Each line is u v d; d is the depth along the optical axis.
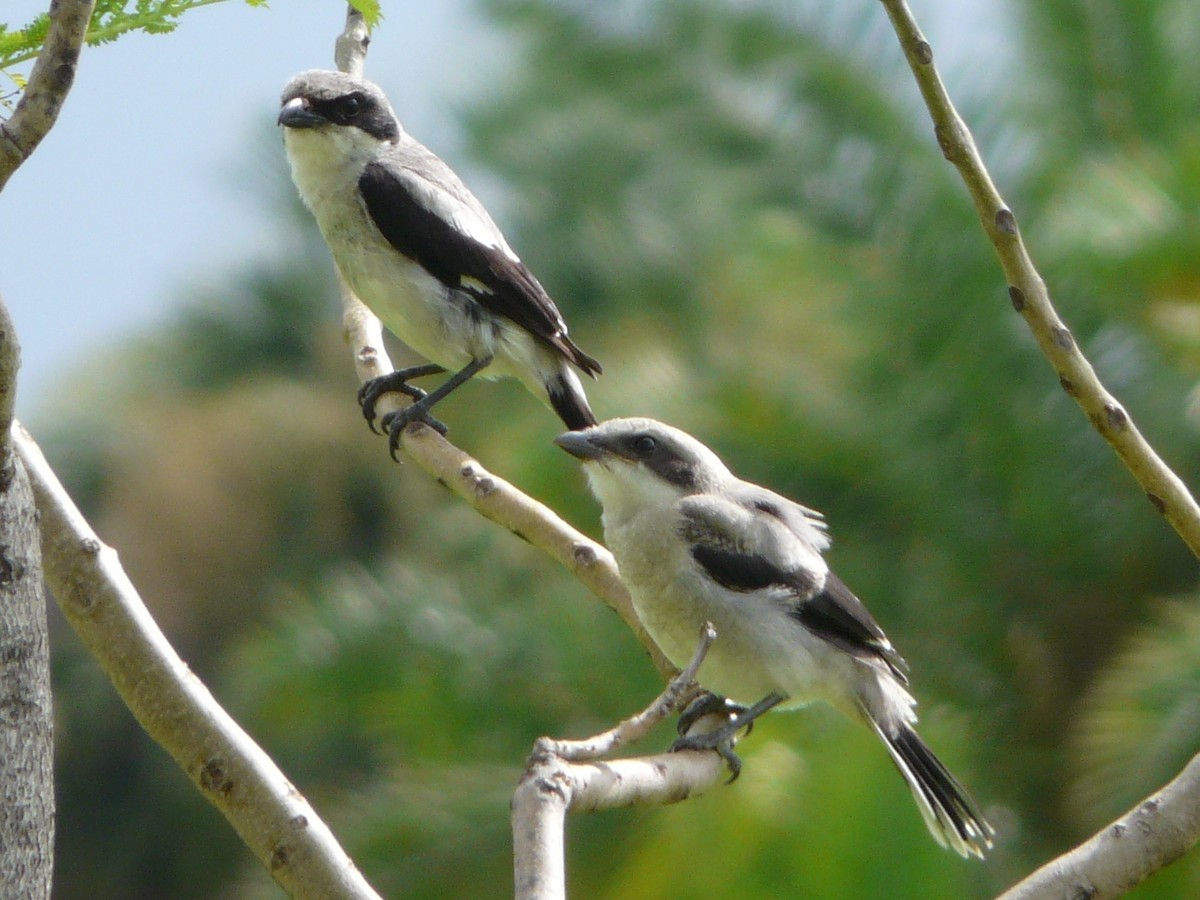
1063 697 14.50
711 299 20.20
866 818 9.75
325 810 18.34
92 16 4.75
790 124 17.03
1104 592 14.70
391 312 9.18
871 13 16.75
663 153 20.98
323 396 24.44
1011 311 14.85
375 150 9.20
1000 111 15.95
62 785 22.14
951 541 14.85
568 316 20.77
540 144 21.70
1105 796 12.25
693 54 18.42
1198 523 5.24
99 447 24.20
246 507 23.44
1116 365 14.61
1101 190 14.54
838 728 10.74
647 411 15.09
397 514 23.61
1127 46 16.20
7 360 4.29
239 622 23.06
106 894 22.05
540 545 7.19
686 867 10.80
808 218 16.55
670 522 7.19
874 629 7.29
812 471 14.99
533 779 4.62
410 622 14.80
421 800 13.67
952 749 12.64
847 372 15.77
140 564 23.30
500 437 16.70
